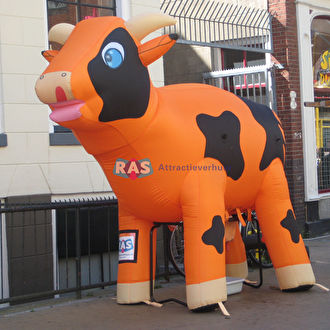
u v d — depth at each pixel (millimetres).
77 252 6551
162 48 4910
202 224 5410
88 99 4586
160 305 5953
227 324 5332
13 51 7160
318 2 11492
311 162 11211
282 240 6258
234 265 6922
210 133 5504
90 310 6016
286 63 10828
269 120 6344
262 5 11055
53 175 7379
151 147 5191
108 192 7887
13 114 7129
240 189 5949
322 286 6496
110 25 4828
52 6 7645
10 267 6938
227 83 11070
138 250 5988
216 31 11492
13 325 5559
